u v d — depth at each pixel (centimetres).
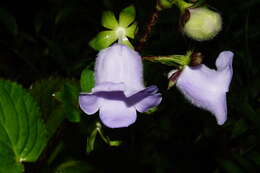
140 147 38
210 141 40
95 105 28
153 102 28
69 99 30
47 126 33
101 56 29
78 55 46
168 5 29
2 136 30
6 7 51
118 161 37
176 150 40
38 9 51
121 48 29
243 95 40
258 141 38
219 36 42
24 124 31
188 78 29
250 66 41
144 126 38
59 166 34
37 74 46
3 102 31
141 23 43
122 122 28
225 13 44
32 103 31
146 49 40
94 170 35
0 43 47
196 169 40
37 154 31
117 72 28
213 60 42
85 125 31
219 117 28
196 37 29
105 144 36
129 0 44
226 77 29
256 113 38
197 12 28
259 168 38
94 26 48
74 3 45
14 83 31
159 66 33
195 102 29
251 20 45
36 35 47
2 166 30
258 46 43
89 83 29
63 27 48
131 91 27
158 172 38
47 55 47
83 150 35
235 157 38
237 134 38
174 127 40
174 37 41
